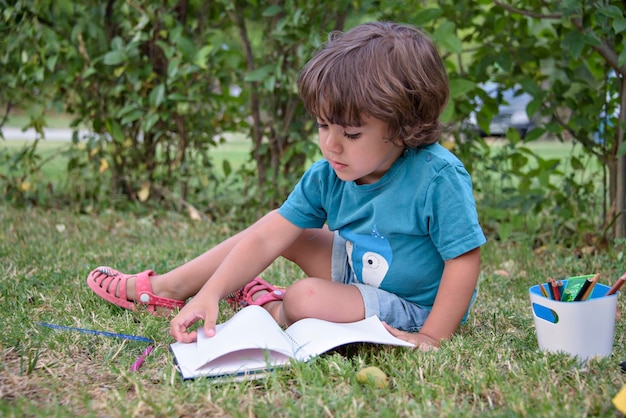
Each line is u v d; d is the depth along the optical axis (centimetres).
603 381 149
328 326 171
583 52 293
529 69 321
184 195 374
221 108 380
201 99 340
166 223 343
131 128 371
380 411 137
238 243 191
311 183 194
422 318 188
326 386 149
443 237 175
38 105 377
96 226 331
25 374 155
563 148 598
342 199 188
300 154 351
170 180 376
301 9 296
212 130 366
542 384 148
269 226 194
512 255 285
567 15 261
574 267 262
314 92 166
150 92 357
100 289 206
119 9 351
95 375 157
